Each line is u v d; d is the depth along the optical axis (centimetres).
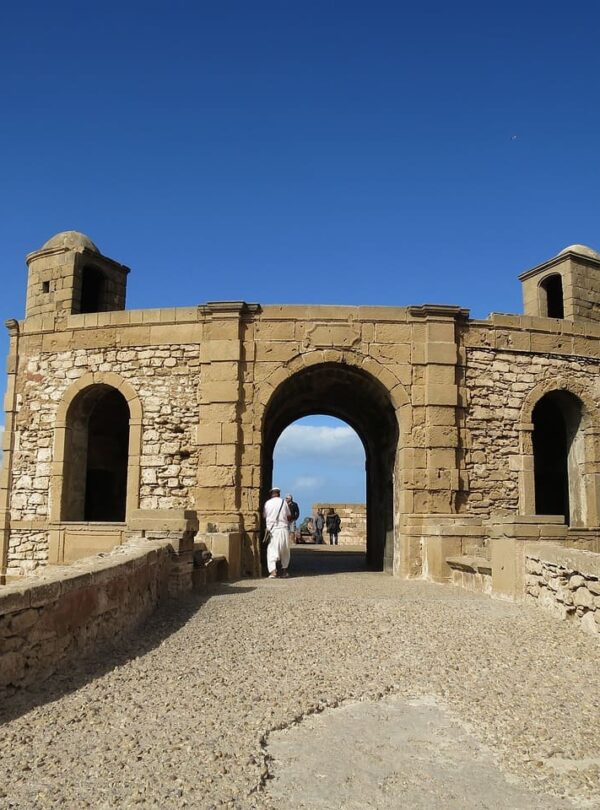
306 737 497
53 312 1734
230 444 1541
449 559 1341
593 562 816
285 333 1588
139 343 1633
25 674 568
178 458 1574
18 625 558
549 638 792
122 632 779
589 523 1648
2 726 488
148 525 1077
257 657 695
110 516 2038
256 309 1596
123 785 404
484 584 1166
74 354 1678
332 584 1299
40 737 472
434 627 835
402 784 424
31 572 1628
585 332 1700
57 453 1650
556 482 2023
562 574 893
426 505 1527
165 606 956
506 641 775
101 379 1642
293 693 585
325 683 616
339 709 557
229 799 393
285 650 723
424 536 1478
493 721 531
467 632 813
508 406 1617
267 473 1944
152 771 423
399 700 581
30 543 1642
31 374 1703
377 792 413
